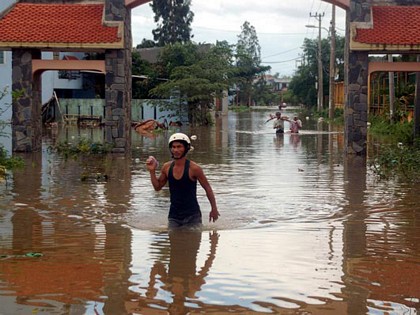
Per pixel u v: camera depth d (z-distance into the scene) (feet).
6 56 118.52
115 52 71.41
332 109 174.09
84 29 70.54
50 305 19.69
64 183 47.03
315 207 37.29
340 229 31.12
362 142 70.44
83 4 73.72
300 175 52.75
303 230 30.81
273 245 27.66
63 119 139.74
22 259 25.18
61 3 73.97
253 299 20.42
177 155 30.96
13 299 20.21
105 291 21.09
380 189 44.60
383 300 20.35
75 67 71.82
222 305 19.85
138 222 32.60
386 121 116.37
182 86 138.21
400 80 121.90
